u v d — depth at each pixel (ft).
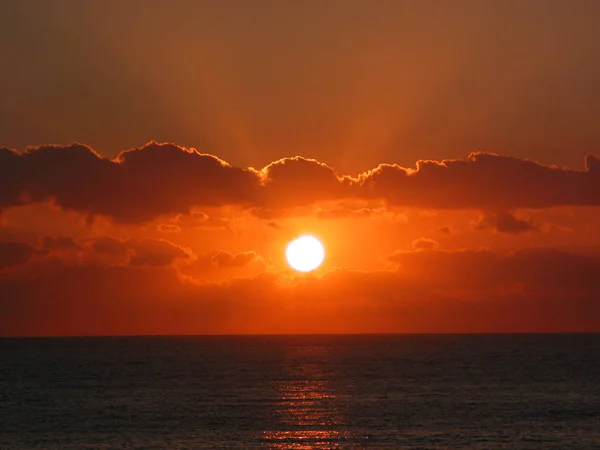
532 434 427.33
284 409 529.04
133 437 423.23
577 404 552.41
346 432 435.53
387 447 393.70
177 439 417.28
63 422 475.72
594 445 398.42
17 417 497.87
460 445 398.42
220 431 440.45
